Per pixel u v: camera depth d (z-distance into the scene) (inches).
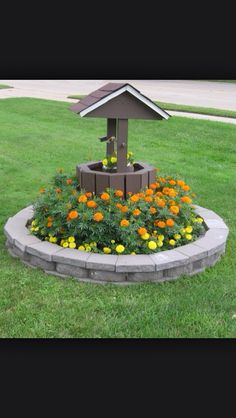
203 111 589.3
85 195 203.9
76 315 165.6
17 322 162.6
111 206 198.8
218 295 179.5
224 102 694.5
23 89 860.6
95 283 185.6
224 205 279.4
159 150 423.2
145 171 213.5
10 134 475.2
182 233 205.3
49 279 188.4
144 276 186.7
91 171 211.0
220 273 197.0
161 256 189.5
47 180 326.0
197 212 239.8
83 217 193.9
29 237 206.8
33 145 431.5
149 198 203.5
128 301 174.2
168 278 189.8
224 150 421.4
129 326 161.2
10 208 269.4
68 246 197.9
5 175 336.8
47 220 205.0
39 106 634.2
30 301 173.6
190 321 164.1
